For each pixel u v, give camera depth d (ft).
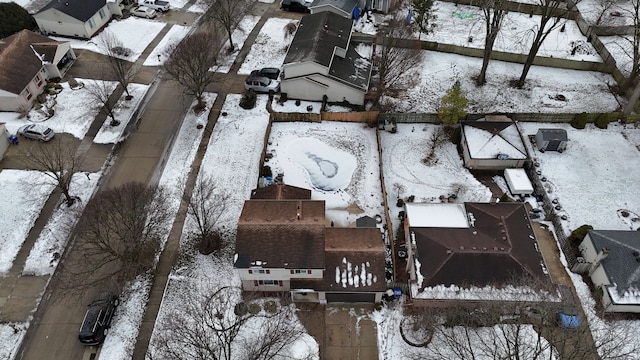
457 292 128.26
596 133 187.01
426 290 128.67
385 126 188.96
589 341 125.18
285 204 141.49
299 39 204.13
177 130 186.80
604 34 233.35
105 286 137.90
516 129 180.45
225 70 215.51
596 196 163.94
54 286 138.10
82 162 172.86
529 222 143.95
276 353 118.83
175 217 156.87
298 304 135.44
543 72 216.74
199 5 257.34
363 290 130.11
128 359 124.16
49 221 153.89
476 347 126.21
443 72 216.13
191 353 124.47
